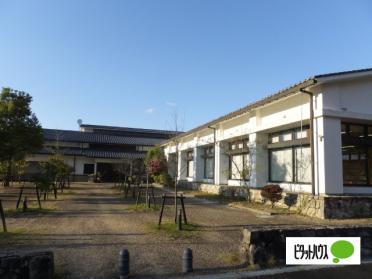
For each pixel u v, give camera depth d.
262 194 11.34
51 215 9.80
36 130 19.27
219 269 4.96
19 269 4.04
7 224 8.20
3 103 17.25
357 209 9.52
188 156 24.02
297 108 11.23
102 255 5.54
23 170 25.31
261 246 5.21
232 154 16.56
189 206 12.32
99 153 32.12
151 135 38.88
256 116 13.55
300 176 11.62
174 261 5.29
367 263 5.40
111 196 16.41
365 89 10.64
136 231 7.44
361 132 10.98
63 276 4.56
